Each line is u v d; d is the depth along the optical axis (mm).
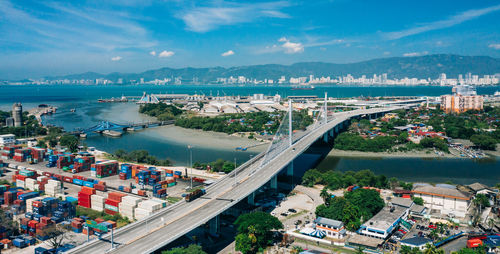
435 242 159750
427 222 187500
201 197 198250
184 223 162000
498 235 163375
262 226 162375
